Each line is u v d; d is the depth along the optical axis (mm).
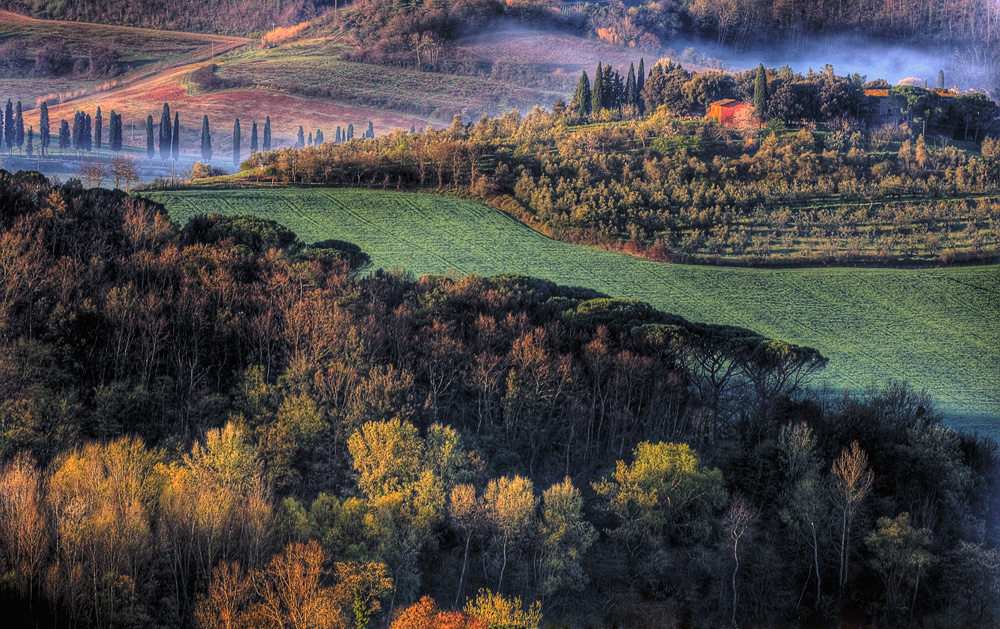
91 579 167125
